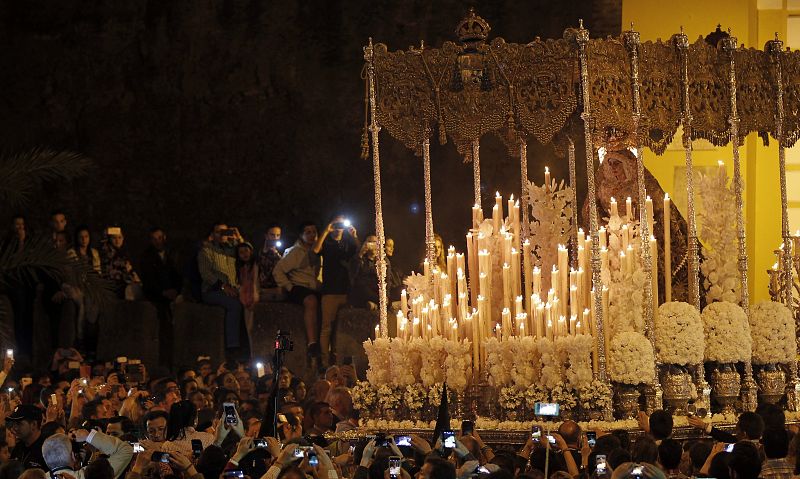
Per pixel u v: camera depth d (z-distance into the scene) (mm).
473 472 22891
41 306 51844
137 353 51531
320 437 28766
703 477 23078
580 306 35375
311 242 52281
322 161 60875
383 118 36375
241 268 52281
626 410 34281
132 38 61219
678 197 50906
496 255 37562
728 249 37812
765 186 51375
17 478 23109
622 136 37656
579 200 56719
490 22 58562
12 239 51562
